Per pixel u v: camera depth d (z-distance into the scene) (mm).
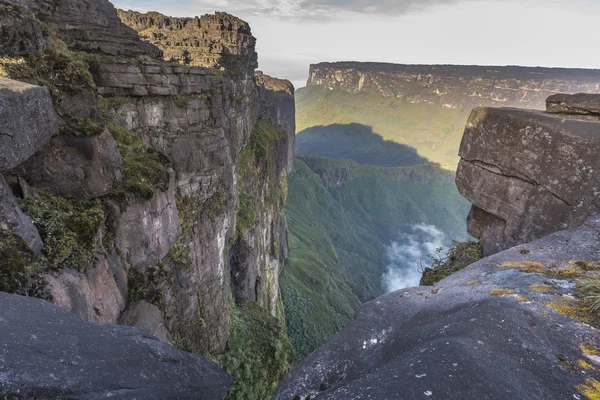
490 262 5168
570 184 6461
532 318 3227
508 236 7805
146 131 15227
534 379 2438
